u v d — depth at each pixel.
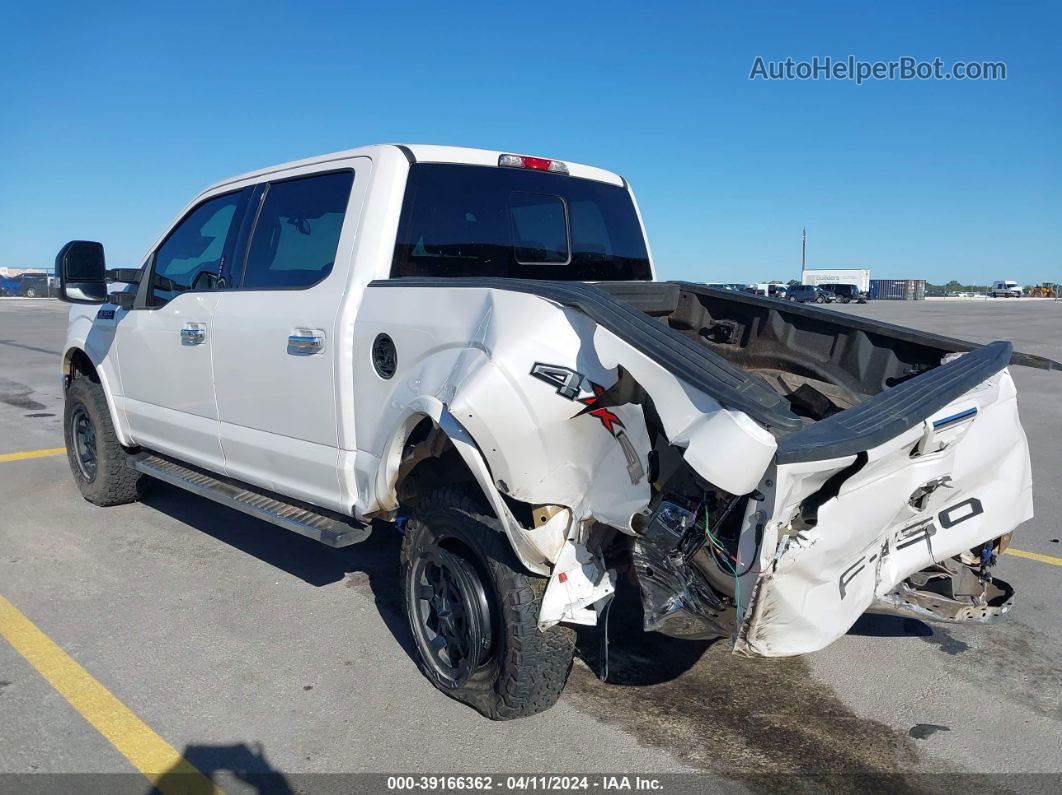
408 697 3.61
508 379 2.99
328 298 3.93
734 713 3.55
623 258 5.04
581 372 2.95
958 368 3.16
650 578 2.88
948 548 3.40
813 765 3.19
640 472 2.88
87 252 4.96
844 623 2.96
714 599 2.77
